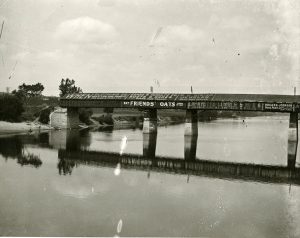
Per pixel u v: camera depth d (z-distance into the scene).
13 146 62.31
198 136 89.75
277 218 26.50
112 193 32.09
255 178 40.28
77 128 111.81
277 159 53.78
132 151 60.09
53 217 25.38
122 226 24.00
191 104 85.88
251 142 76.25
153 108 91.81
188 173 42.41
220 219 26.02
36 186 33.72
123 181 36.94
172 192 33.00
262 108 79.38
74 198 30.16
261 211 28.05
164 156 55.38
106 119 137.75
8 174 38.69
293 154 59.25
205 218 26.12
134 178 38.62
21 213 26.23
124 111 178.38
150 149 63.03
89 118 132.12
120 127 121.50
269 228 24.53
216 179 39.25
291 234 23.58
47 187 33.44
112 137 83.38
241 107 81.06
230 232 23.72
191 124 88.19
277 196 32.47
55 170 41.62
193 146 68.25
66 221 24.73
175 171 43.44
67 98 102.88
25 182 35.19
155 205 28.81
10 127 95.75
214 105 83.75
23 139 74.69
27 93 136.50
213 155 56.91
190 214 26.92
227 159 53.16
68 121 108.25
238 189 34.84
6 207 27.50
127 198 30.61
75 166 44.69
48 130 100.31
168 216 26.34
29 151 56.62
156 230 23.66
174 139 81.19
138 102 91.69
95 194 31.59
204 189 34.47
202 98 86.62
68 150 59.22
